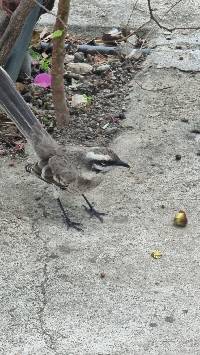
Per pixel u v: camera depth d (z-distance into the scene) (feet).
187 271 4.62
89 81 6.28
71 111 5.89
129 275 4.59
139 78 6.30
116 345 4.19
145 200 5.12
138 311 4.38
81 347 4.18
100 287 4.52
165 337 4.24
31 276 4.59
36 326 4.30
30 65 6.23
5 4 5.62
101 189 5.20
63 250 4.76
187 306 4.41
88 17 7.02
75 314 4.36
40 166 4.88
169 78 6.28
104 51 6.65
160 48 6.62
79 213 5.03
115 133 5.70
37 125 4.90
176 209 5.05
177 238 4.84
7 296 4.47
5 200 5.12
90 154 4.78
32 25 5.71
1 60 5.53
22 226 4.93
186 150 5.53
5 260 4.69
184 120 5.81
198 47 6.61
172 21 6.97
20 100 4.89
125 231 4.89
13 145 5.57
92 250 4.76
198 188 5.21
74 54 6.62
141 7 7.12
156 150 5.52
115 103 6.02
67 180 4.80
